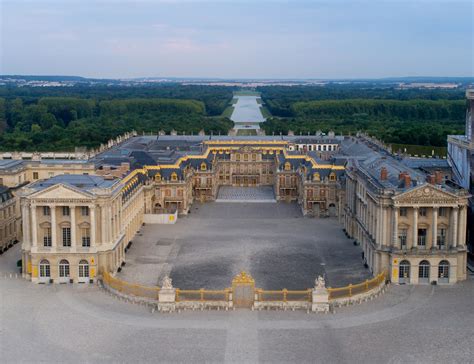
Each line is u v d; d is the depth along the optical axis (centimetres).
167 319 18125
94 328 17450
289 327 17562
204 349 16112
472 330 17412
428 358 15675
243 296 19000
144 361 15425
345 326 17650
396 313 18662
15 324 17700
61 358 15562
